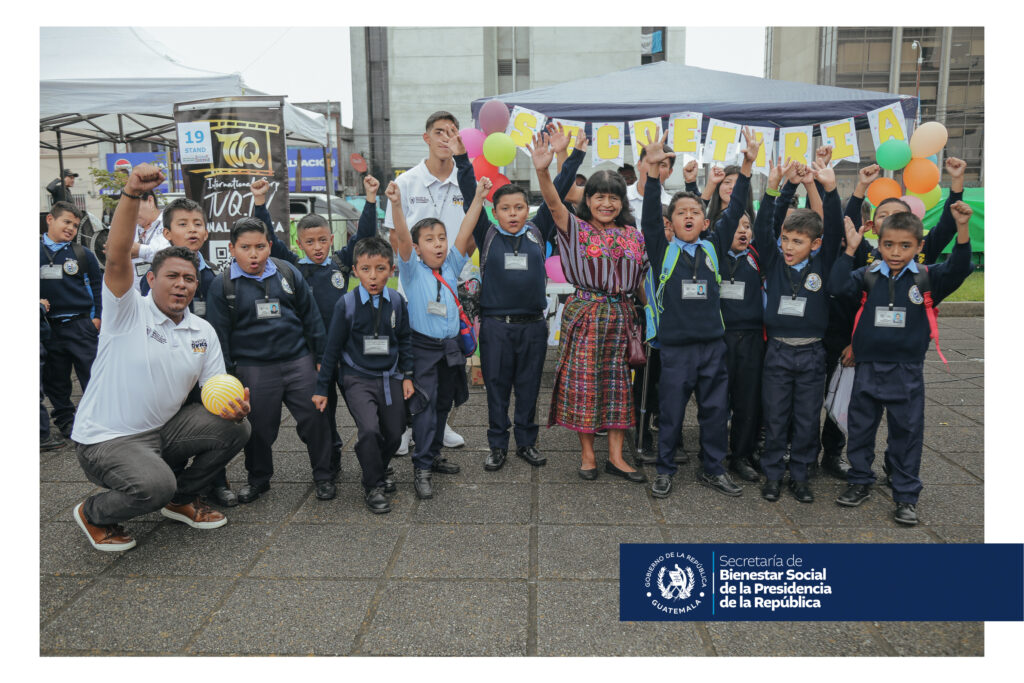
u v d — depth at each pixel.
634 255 3.69
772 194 3.46
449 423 4.93
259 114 5.08
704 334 3.54
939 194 4.47
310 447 3.55
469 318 4.06
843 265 3.39
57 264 4.38
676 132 5.94
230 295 3.35
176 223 3.59
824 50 37.53
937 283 3.27
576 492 3.64
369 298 3.38
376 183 3.97
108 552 2.98
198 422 3.11
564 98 6.45
